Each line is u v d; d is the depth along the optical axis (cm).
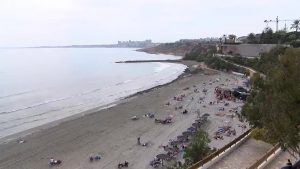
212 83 12469
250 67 14675
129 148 5588
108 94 11688
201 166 3050
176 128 6575
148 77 16725
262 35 18038
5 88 13350
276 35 16900
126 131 6562
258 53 15938
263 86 3344
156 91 11256
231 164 3117
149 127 6769
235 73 15225
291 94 2005
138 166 4822
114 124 7156
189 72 17000
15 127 7438
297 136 2042
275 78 2100
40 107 9625
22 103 10275
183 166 3703
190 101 9162
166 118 7238
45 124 7588
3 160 5350
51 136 6544
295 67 2008
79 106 9631
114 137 6225
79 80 15925
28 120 8069
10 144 6162
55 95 11731
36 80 16012
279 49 9556
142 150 5456
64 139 6297
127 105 9112
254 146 3584
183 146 5250
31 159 5341
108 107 9119
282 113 2042
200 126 6431
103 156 5306
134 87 13312
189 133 5900
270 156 3044
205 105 8531
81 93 12050
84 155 5391
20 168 4994
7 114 8750
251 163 3125
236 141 3706
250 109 4088
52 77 17262
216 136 5662
